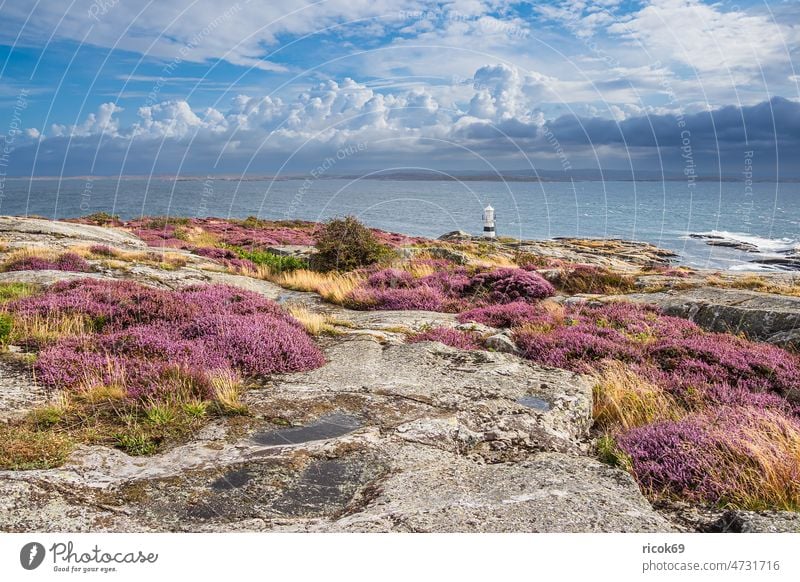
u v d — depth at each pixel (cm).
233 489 464
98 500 436
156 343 830
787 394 855
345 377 796
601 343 1027
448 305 1645
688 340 1045
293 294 1809
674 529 429
